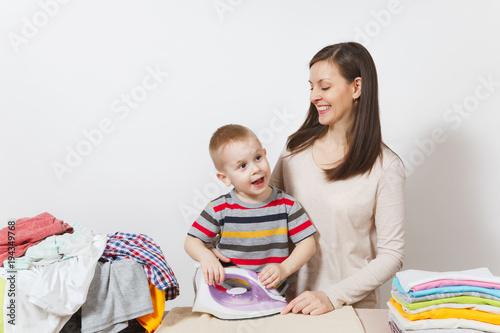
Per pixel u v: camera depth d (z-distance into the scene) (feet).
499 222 6.95
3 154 7.29
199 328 3.62
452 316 3.21
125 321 3.64
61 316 3.47
